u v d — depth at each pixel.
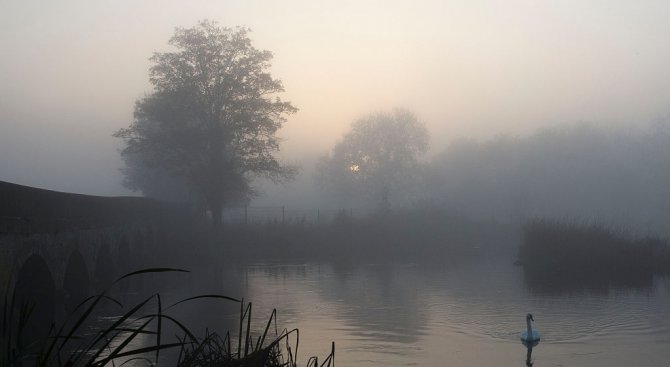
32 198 16.45
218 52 47.59
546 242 36.22
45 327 18.81
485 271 34.41
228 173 47.41
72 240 21.19
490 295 25.36
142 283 31.11
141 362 14.23
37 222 16.91
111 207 28.92
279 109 48.59
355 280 30.62
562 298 24.50
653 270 33.88
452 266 37.22
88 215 23.84
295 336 17.38
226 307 22.75
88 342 16.48
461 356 15.07
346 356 14.98
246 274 33.78
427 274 33.06
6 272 14.20
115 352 5.54
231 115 47.41
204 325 19.11
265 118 48.12
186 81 46.69
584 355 15.24
